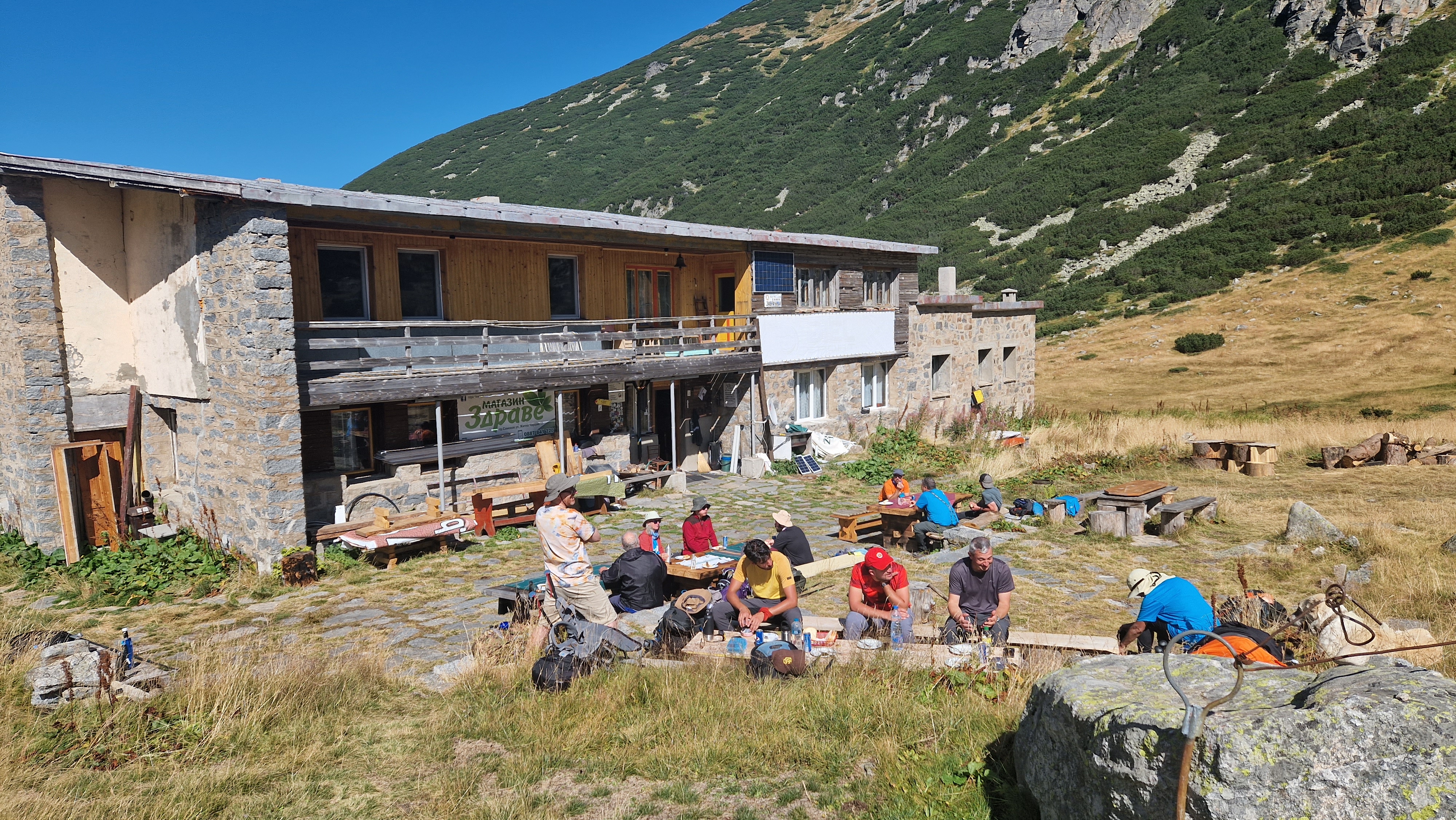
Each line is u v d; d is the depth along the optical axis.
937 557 12.13
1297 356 39.22
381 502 14.30
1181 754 3.29
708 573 9.26
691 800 4.90
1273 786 3.09
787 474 19.81
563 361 16.77
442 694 7.02
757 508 16.28
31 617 9.97
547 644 7.47
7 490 14.18
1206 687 3.79
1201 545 12.96
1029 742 4.37
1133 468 20.53
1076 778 3.85
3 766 5.45
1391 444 20.19
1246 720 3.28
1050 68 107.25
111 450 13.95
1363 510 14.51
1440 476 18.12
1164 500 15.05
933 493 12.95
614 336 16.80
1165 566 11.72
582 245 18.09
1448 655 7.04
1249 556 12.01
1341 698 3.22
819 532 14.27
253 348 11.63
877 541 13.62
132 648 8.16
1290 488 17.77
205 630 9.48
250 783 5.36
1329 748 3.09
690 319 18.34
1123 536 13.44
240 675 7.00
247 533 12.27
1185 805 3.21
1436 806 2.95
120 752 5.82
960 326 26.27
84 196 13.58
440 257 15.59
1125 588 10.65
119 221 13.98
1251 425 25.33
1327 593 7.39
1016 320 28.88
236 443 12.24
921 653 6.83
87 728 6.16
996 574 7.43
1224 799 3.12
